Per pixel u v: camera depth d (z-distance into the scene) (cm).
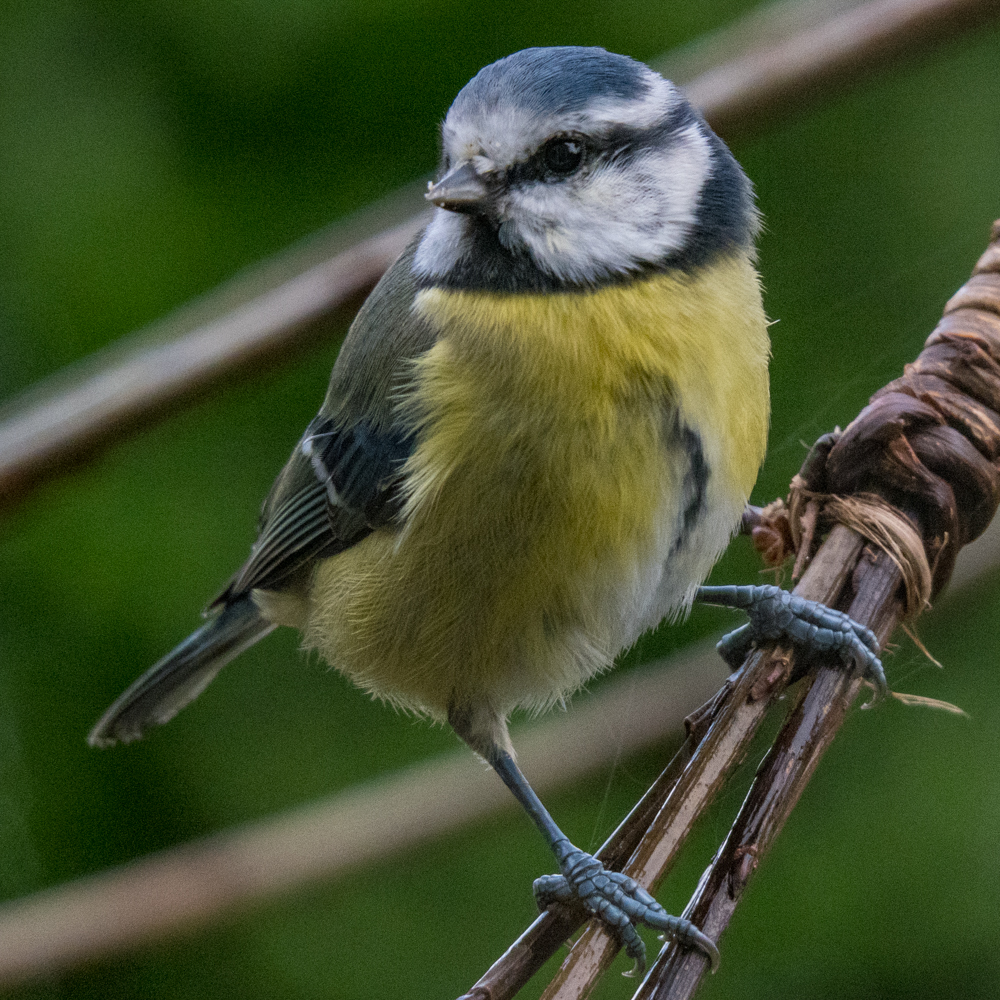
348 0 906
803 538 466
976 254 904
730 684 450
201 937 828
